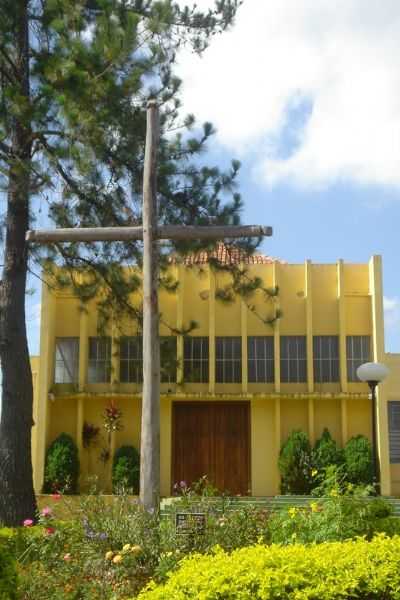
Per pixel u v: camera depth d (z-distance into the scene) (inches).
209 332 765.3
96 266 582.6
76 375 768.9
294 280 783.1
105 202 543.5
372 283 761.6
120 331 623.2
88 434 749.9
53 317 774.5
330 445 717.9
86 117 472.1
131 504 329.7
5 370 534.0
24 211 551.2
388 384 745.6
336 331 768.3
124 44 485.4
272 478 746.2
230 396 748.0
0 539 309.0
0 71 532.1
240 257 566.6
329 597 207.2
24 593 265.7
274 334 766.5
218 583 211.8
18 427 524.7
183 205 547.5
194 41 581.9
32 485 525.0
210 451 762.2
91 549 297.9
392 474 732.0
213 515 315.6
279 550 234.5
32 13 539.2
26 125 484.4
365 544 239.8
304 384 760.3
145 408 345.4
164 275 613.9
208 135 564.1
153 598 215.2
